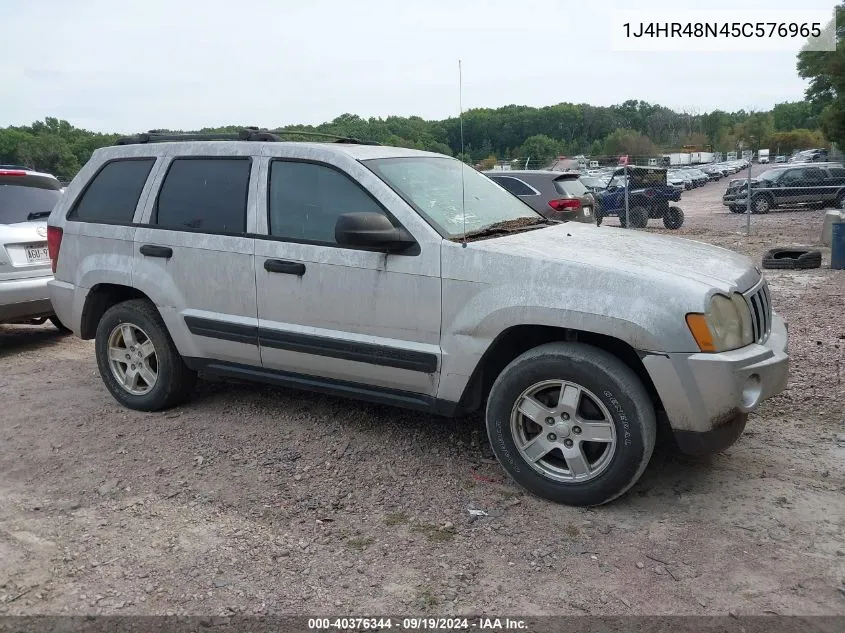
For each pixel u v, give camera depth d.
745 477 3.94
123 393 5.25
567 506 3.69
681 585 3.01
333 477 4.08
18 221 7.08
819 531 3.38
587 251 3.84
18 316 6.88
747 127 88.56
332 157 4.31
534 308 3.59
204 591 3.06
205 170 4.79
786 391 5.23
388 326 4.05
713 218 22.86
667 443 4.38
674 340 3.34
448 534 3.46
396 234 3.90
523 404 3.73
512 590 3.02
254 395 5.44
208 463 4.31
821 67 28.78
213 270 4.62
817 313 7.87
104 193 5.25
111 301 5.42
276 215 4.44
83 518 3.71
